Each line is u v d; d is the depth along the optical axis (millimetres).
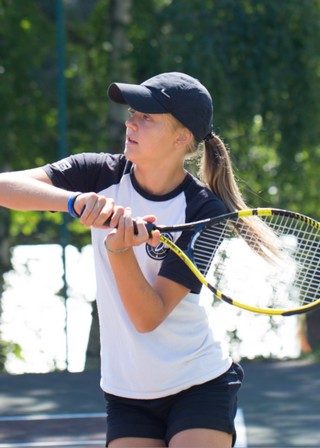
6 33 26812
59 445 12578
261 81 24500
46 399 15586
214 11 24688
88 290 23312
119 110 25719
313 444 12750
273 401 15180
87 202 7082
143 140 7547
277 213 7730
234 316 22141
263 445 12719
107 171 7867
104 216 7027
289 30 24688
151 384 7617
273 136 25656
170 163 7648
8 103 26484
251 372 17672
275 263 8016
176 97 7527
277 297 8023
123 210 7016
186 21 24734
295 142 25500
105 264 7633
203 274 7703
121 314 7574
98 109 27969
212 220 7508
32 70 27125
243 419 14109
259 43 24469
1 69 26797
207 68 23812
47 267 24656
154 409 7727
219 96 23953
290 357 21656
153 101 7492
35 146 27203
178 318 7582
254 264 8008
